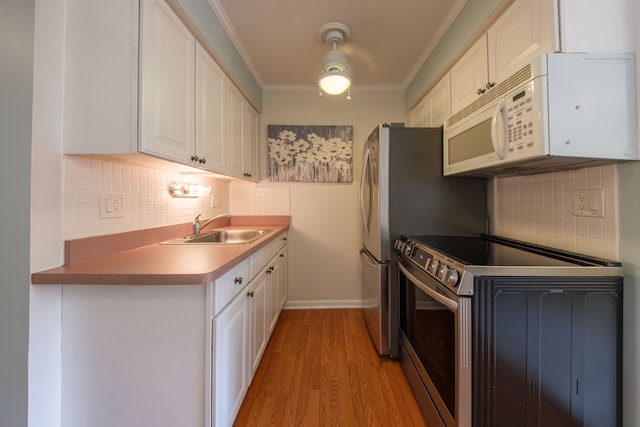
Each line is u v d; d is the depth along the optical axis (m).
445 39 1.88
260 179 2.81
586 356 0.99
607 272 0.99
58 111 1.06
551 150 0.94
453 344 1.05
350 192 2.83
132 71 1.08
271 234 2.01
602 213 1.09
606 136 0.95
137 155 1.13
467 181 1.88
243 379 1.40
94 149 1.08
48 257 1.02
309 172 2.80
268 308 1.97
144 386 1.03
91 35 1.08
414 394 1.53
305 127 2.79
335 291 2.84
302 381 1.67
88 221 1.19
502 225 1.74
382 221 1.88
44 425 0.99
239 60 2.12
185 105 1.38
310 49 2.14
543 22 1.03
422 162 1.88
